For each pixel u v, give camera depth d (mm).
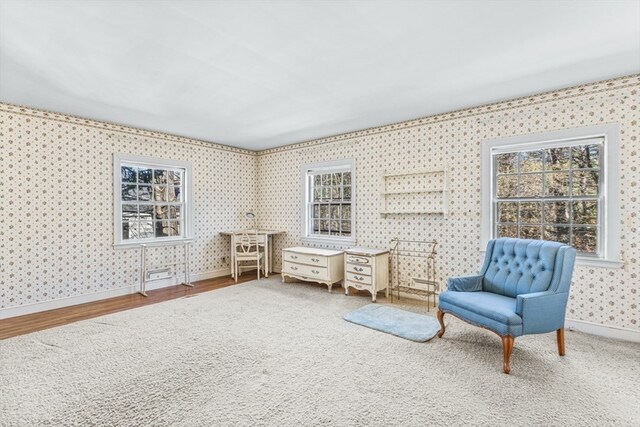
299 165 5727
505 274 2943
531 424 1763
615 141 2975
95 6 1858
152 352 2645
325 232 5477
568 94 3205
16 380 2219
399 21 2068
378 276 4195
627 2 1867
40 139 3797
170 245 5070
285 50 2428
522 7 1922
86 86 3072
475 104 3723
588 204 3213
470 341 2873
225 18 2010
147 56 2486
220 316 3545
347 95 3391
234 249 5430
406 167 4359
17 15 1932
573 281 3191
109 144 4391
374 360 2508
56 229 3926
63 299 3973
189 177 5328
